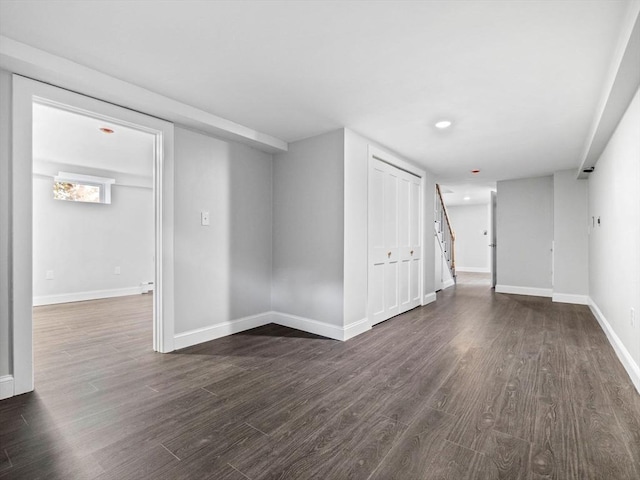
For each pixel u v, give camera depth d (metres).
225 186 3.27
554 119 2.91
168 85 2.35
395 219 4.15
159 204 2.74
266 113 2.83
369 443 1.54
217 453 1.46
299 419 1.74
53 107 2.18
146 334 3.32
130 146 4.03
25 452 1.46
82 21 1.65
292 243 3.59
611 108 2.39
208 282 3.13
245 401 1.94
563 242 5.06
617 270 2.82
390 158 3.94
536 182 5.64
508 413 1.80
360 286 3.39
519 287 5.82
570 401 1.94
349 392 2.06
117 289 5.56
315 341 3.10
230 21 1.65
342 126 3.12
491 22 1.63
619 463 1.39
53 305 4.76
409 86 2.32
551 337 3.24
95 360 2.60
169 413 1.80
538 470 1.35
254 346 2.95
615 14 1.55
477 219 10.27
